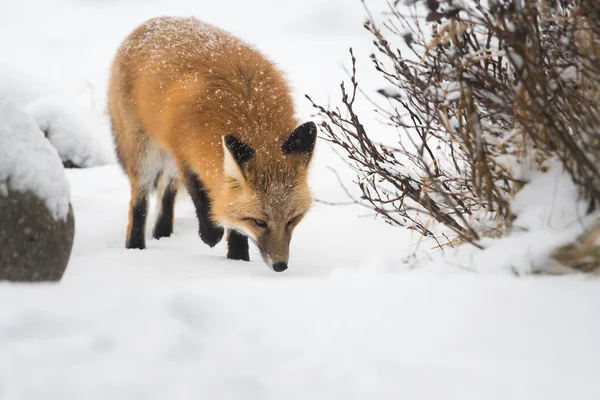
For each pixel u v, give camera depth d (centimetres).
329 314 509
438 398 375
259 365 419
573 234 679
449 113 917
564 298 526
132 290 586
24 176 734
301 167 1120
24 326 470
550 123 702
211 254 1326
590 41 729
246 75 1203
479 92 802
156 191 1481
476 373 401
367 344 448
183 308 510
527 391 378
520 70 722
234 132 1124
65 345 440
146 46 1370
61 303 520
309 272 1087
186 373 408
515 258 685
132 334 460
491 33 798
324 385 394
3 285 600
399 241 1210
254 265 1138
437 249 957
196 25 1367
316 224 1411
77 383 397
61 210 773
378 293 564
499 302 524
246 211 1102
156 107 1278
